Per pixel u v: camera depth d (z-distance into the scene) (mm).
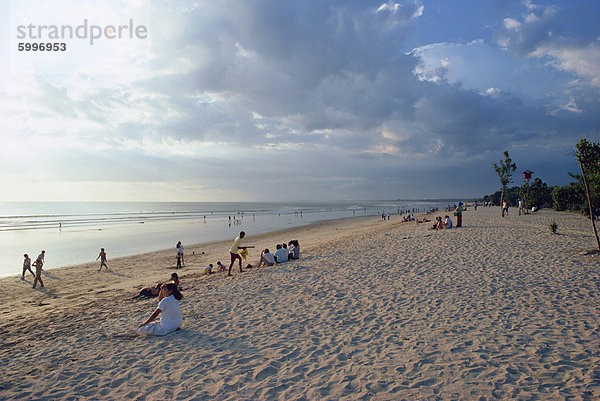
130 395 4332
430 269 11219
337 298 8562
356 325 6598
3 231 45188
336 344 5715
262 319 7254
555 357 4770
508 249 13953
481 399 3826
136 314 8320
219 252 24891
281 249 15531
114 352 5832
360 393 4082
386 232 27344
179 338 6359
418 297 8203
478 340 5508
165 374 4895
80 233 42375
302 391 4211
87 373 5043
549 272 9836
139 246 29578
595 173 12008
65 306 10391
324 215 89125
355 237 26844
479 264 11469
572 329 5734
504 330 5867
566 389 3939
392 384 4266
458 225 24250
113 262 21250
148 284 13758
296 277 11492
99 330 7129
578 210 39750
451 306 7375
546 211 44719
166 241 33312
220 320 7320
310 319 7105
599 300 7160
